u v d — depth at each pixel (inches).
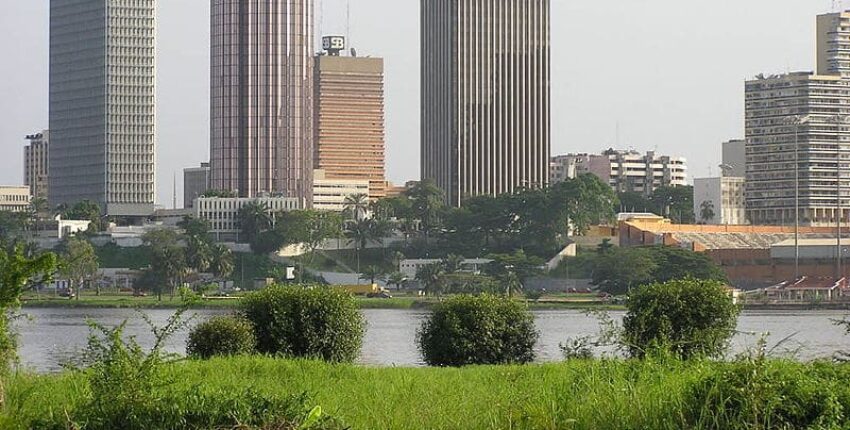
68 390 2559.1
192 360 3523.6
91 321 2610.7
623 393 2253.9
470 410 2341.3
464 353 4493.1
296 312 4362.7
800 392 2070.6
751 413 2016.5
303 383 2923.2
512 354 4559.5
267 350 4330.7
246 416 1959.9
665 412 2132.1
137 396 2044.8
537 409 2145.7
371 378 3149.6
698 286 4028.1
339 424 1990.7
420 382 2970.0
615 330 3523.6
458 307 4566.9
